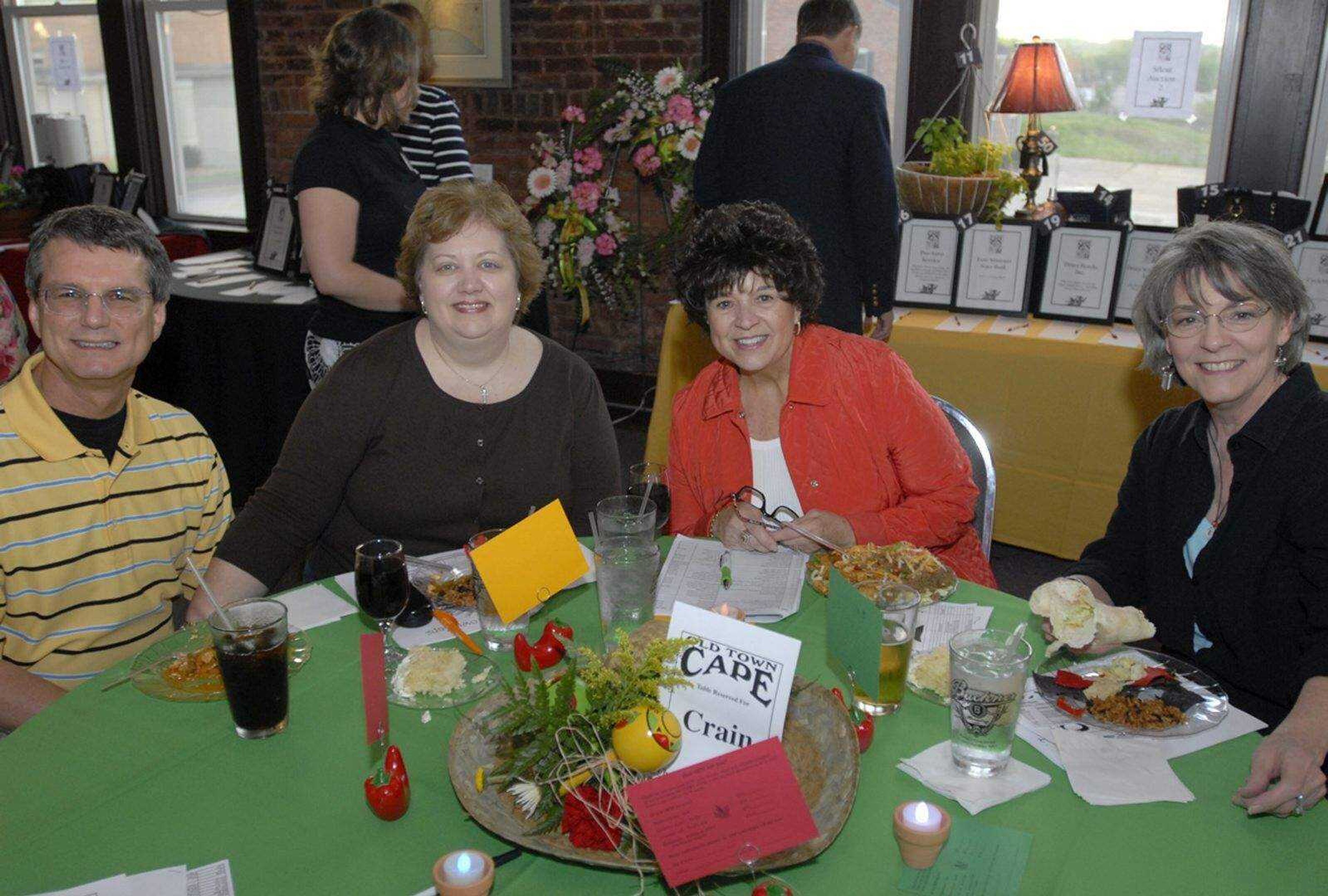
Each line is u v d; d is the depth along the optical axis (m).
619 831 1.00
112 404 1.62
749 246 1.76
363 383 1.79
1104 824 1.07
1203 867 1.01
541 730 1.06
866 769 1.17
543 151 4.21
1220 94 3.67
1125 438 2.97
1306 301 1.50
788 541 1.71
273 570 1.72
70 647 1.63
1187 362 1.55
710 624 1.12
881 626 1.19
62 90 6.21
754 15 4.39
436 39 4.91
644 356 4.71
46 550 1.57
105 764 1.18
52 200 5.37
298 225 3.76
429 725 1.26
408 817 1.09
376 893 0.99
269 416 3.69
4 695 1.40
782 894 0.95
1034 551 3.23
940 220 3.40
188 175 6.07
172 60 5.87
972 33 3.98
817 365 1.89
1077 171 3.99
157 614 1.72
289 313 3.54
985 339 3.14
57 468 1.57
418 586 1.58
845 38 3.19
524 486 1.87
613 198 4.11
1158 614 1.69
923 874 1.00
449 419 1.81
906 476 1.90
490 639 1.44
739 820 0.95
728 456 1.96
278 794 1.13
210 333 3.66
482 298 1.73
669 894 0.98
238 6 5.40
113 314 1.53
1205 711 1.26
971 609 1.52
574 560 1.46
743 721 1.09
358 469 1.85
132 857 1.04
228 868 1.02
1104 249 3.18
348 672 1.37
